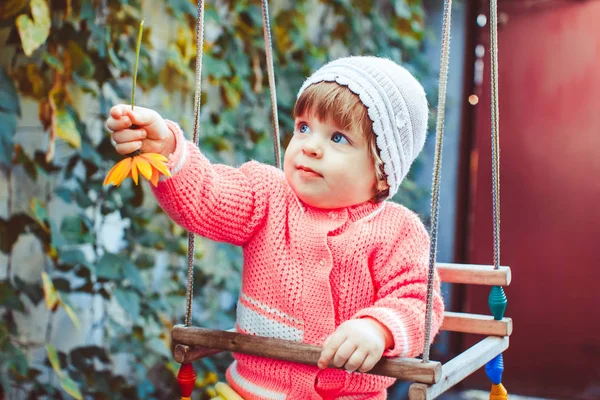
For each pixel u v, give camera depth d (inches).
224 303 92.3
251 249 41.4
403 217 42.1
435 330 38.9
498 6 113.0
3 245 65.3
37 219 64.5
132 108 35.0
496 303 48.4
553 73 110.3
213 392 83.4
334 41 105.7
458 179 115.0
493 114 45.3
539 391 112.0
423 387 32.8
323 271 39.7
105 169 73.3
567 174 110.1
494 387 48.4
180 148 37.5
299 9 94.7
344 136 39.2
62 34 67.0
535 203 112.2
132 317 74.5
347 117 38.7
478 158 115.6
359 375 39.9
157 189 37.5
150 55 79.0
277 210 41.2
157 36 81.5
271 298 40.3
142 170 33.6
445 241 115.8
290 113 93.7
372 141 39.5
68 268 70.2
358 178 39.5
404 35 111.0
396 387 109.3
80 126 68.4
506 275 47.9
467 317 48.9
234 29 87.9
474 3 115.2
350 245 40.1
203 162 39.1
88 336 78.2
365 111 39.1
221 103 88.2
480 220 116.0
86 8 67.1
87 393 72.6
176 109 83.7
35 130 70.7
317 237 40.0
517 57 112.4
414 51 112.4
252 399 40.3
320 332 39.6
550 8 109.9
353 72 39.7
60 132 64.6
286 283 39.9
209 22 83.3
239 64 86.6
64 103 65.8
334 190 39.4
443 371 36.4
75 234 70.0
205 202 38.7
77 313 76.9
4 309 69.9
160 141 36.6
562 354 110.8
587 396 109.5
